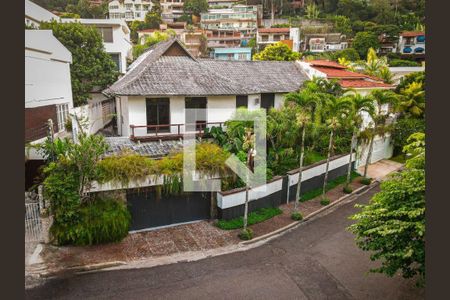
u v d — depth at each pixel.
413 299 8.86
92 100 28.08
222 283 9.53
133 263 10.40
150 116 17.55
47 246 10.76
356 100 17.33
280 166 17.08
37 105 13.61
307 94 14.55
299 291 9.26
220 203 13.55
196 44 59.19
